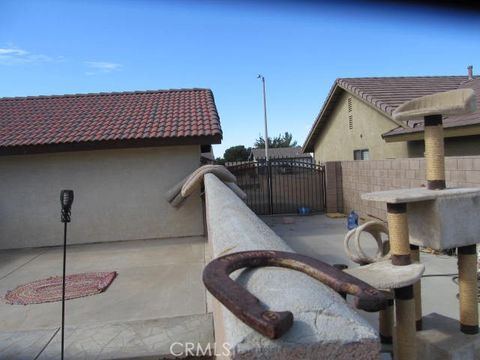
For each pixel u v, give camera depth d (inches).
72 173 398.3
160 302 218.1
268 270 64.0
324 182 548.7
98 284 252.8
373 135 552.4
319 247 335.0
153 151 403.2
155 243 381.1
